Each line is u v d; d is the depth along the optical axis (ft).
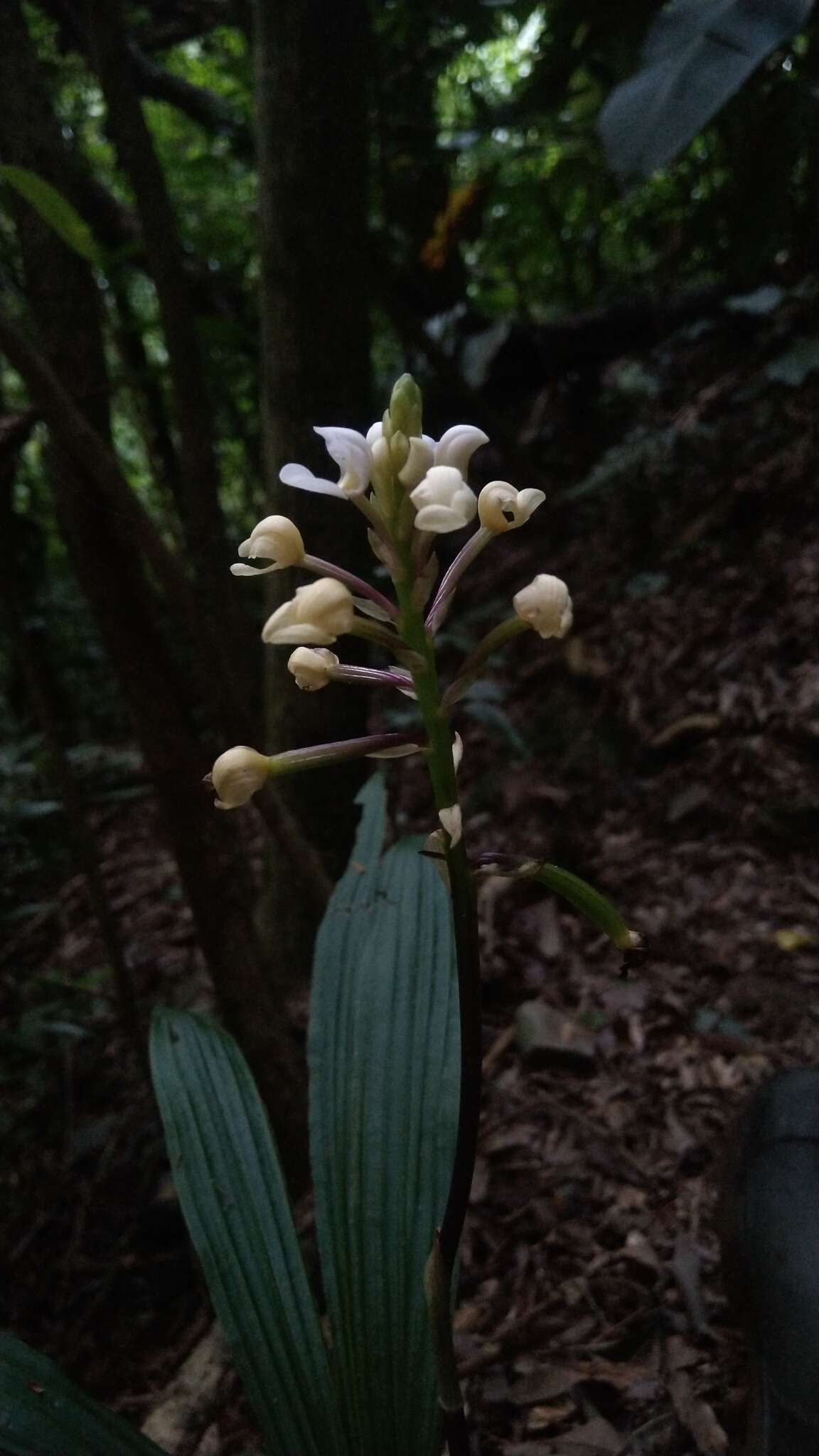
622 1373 1.29
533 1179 1.67
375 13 2.56
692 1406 1.21
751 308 3.72
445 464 0.63
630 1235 1.52
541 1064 1.92
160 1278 1.77
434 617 0.64
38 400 1.29
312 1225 1.50
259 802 1.66
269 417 1.91
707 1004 2.06
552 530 4.20
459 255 3.41
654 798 2.83
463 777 3.31
